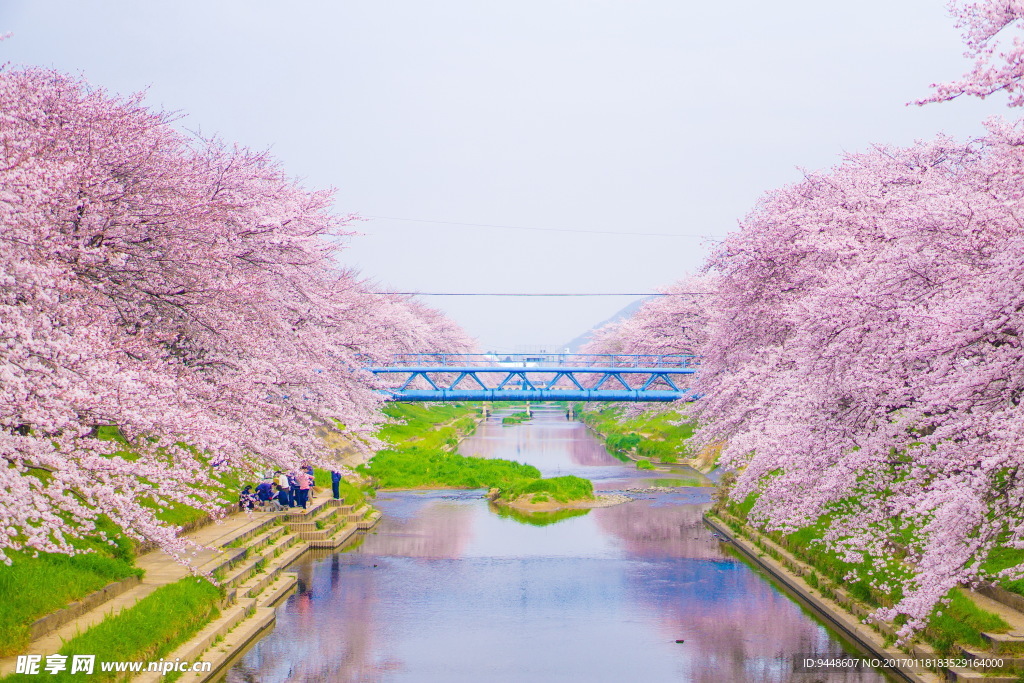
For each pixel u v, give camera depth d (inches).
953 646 587.2
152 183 781.3
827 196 980.6
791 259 962.1
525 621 783.7
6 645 504.7
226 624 691.4
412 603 847.1
